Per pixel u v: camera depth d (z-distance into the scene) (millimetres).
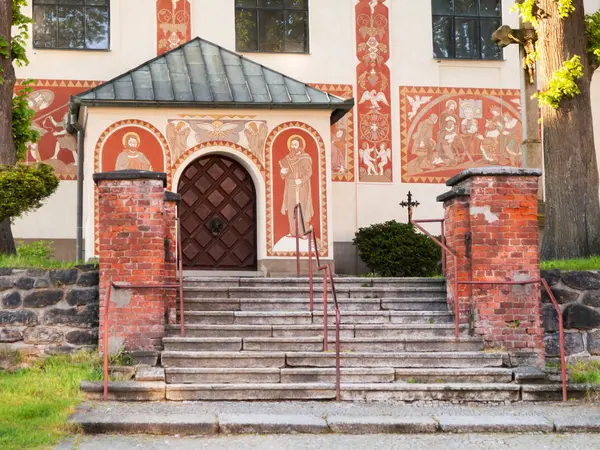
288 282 14797
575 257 16875
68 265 13828
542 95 17141
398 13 22547
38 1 21188
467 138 22406
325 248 19031
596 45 17375
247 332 12633
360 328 12766
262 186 19016
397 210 21906
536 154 21156
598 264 14898
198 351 12125
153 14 21578
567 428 10117
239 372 11586
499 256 12898
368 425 10016
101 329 12359
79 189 19766
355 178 21812
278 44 22109
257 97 19094
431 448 9352
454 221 13203
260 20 22094
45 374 11820
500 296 12828
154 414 10180
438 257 20000
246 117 19078
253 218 19547
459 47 22766
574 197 17078
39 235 20344
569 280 13391
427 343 12516
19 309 12625
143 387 11125
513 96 22703
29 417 9953
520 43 19234
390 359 12086
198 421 9859
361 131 21984
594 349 13297
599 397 11641
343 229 21609
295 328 12719
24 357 12500
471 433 10039
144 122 18672
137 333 12281
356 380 11672
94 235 18016
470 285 13102
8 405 10336
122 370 11688
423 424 10055
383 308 13758
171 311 12906
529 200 13023
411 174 22062
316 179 19188
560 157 17203
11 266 13148
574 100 17250
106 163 18438
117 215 12523
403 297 14125
